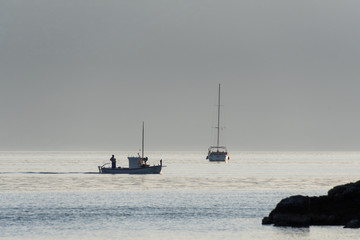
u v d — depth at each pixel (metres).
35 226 167.00
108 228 164.88
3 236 153.88
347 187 165.75
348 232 153.25
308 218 159.12
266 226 164.88
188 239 151.38
